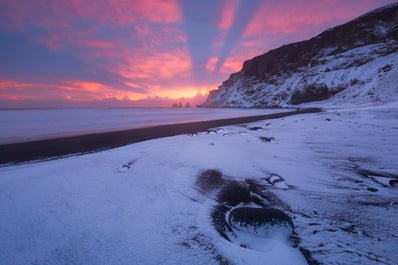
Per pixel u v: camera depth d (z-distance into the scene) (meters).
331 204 6.03
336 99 67.50
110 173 9.34
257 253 4.13
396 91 44.16
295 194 6.78
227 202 6.49
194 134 20.44
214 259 3.99
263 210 5.14
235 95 157.38
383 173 8.20
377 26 86.75
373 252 4.02
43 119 46.34
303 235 4.63
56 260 4.05
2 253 4.30
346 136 15.23
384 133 15.16
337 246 4.23
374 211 5.57
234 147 13.89
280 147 13.29
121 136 20.89
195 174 8.98
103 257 4.11
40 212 5.93
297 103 88.50
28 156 12.94
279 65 130.75
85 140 18.66
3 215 5.80
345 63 81.19
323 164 9.56
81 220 5.48
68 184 8.03
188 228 5.06
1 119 46.00
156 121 40.34
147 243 4.49
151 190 7.39
